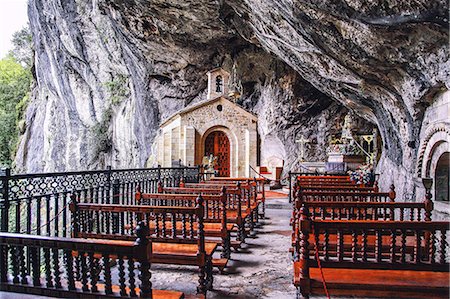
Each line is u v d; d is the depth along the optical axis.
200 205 3.93
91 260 2.60
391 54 4.97
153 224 5.16
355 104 8.92
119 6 13.36
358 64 5.87
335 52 5.88
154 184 8.04
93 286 2.60
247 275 4.73
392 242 3.22
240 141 17.77
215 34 14.62
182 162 17.16
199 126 17.48
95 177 5.63
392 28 4.32
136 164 19.91
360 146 12.84
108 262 2.56
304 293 3.24
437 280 3.20
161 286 4.32
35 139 26.11
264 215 9.06
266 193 14.02
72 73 21.59
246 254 5.73
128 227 4.70
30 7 21.47
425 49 4.40
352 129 13.30
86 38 18.95
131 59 18.11
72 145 22.53
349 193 5.54
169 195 5.14
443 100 5.16
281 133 16.86
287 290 4.21
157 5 12.02
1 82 29.97
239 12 8.80
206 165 14.99
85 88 21.77
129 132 20.30
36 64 25.12
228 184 8.15
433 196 5.59
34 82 28.00
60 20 18.81
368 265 3.22
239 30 11.23
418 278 3.26
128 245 2.48
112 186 6.22
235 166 17.70
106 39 18.17
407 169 6.66
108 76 20.59
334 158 13.11
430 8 3.60
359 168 11.77
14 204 4.09
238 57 16.73
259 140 18.19
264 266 5.11
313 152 16.55
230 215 6.25
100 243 2.53
